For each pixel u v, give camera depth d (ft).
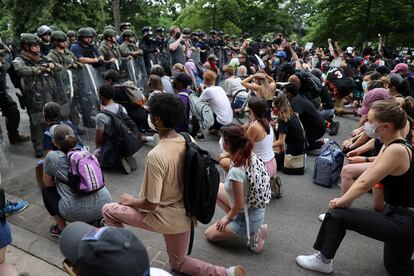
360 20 67.36
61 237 3.76
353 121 24.50
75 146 9.35
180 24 79.36
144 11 84.23
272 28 86.94
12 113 16.66
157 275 5.09
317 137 17.21
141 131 17.76
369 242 10.36
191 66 25.22
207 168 7.16
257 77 18.61
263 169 8.86
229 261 9.30
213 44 40.42
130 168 14.74
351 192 7.72
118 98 16.57
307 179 14.71
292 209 12.17
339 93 25.11
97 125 13.89
